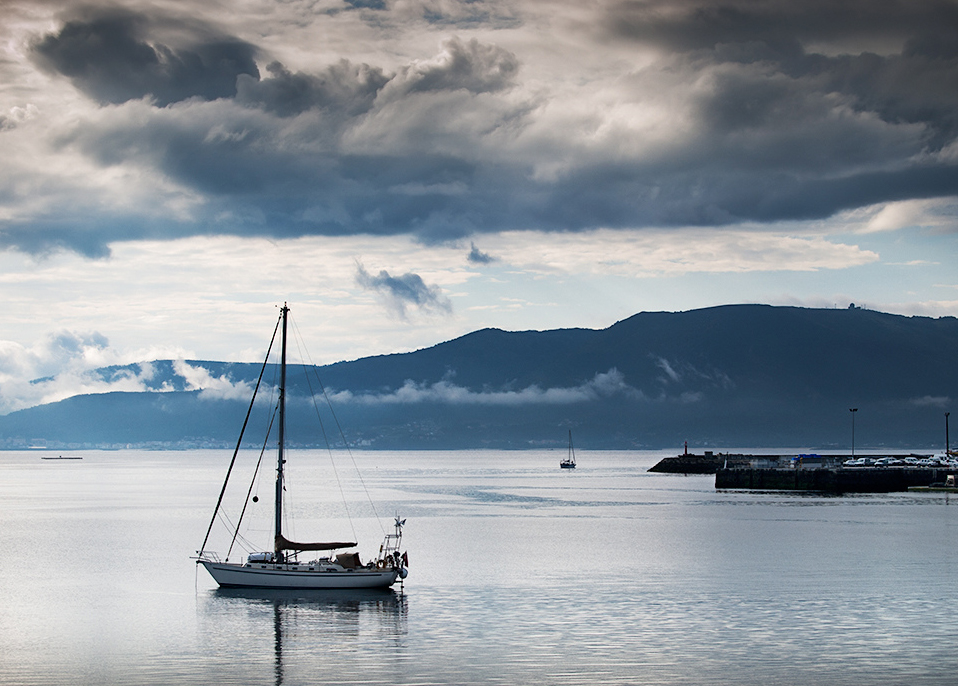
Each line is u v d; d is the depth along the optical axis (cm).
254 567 7350
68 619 6400
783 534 10738
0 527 13062
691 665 5091
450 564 8712
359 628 5988
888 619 6109
